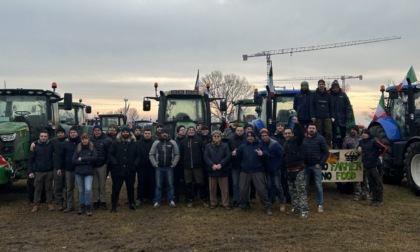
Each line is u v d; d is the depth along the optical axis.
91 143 8.15
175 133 11.13
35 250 5.96
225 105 12.41
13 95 10.70
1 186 10.43
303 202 7.63
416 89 10.46
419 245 6.03
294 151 7.73
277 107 11.02
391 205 8.70
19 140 9.44
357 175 9.19
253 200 9.29
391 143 10.85
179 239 6.40
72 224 7.41
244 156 8.16
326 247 5.95
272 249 5.87
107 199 9.67
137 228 7.08
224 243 6.18
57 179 8.42
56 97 11.09
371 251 5.77
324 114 9.48
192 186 8.92
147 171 9.17
